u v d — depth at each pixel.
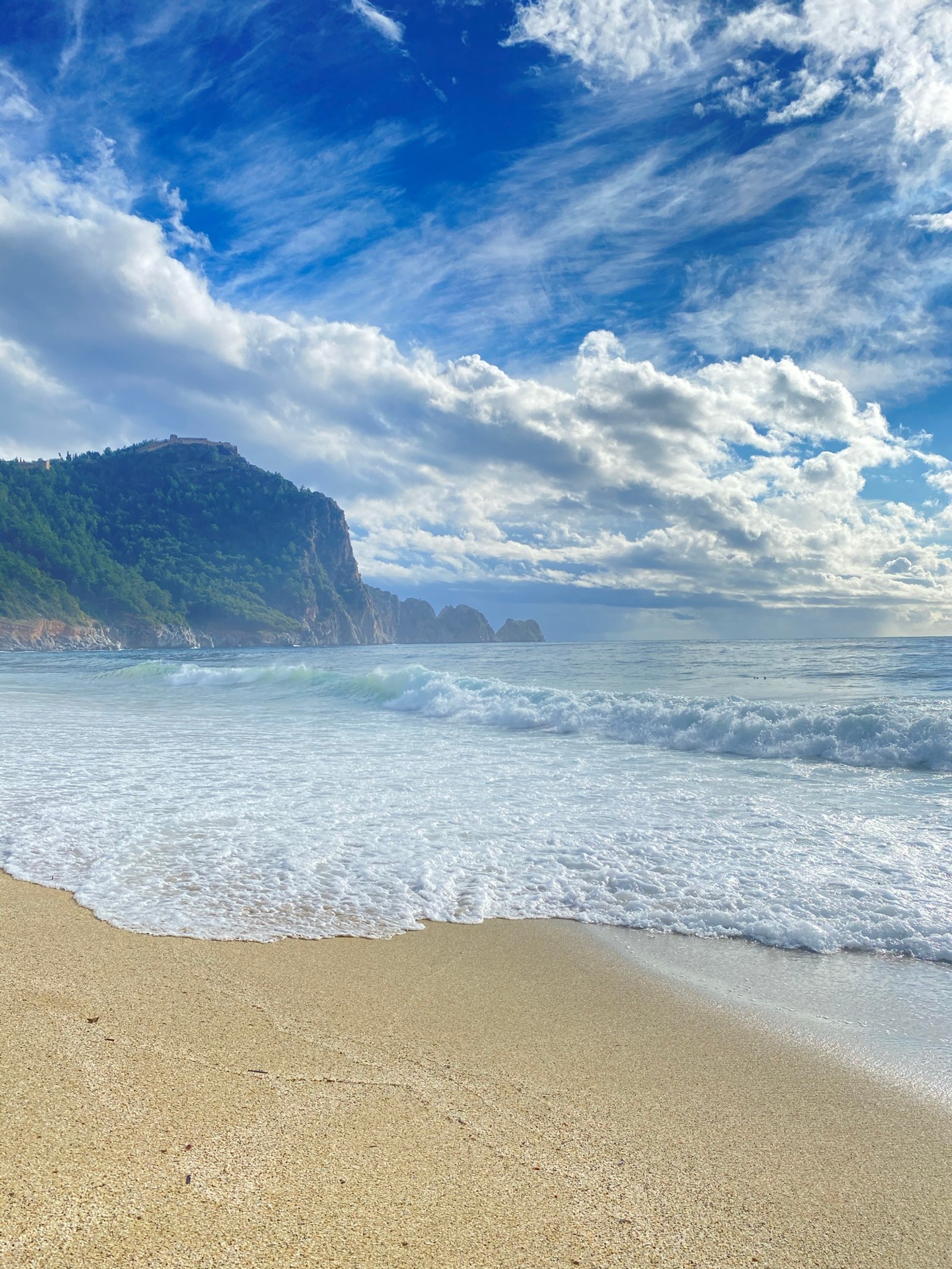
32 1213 1.76
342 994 3.29
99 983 3.29
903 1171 2.13
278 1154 2.07
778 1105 2.48
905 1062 2.78
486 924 4.20
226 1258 1.65
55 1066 2.53
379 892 4.65
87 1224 1.74
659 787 7.55
